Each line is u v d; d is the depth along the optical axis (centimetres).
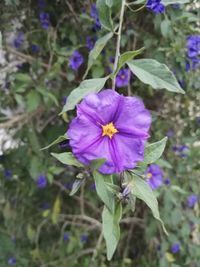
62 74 19
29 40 20
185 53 19
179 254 22
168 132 21
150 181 18
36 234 23
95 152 10
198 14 19
